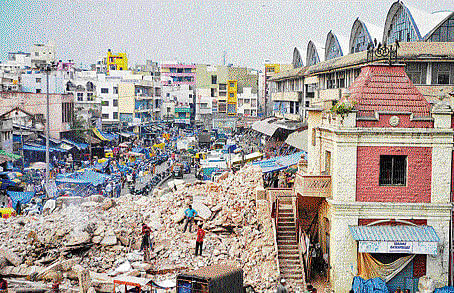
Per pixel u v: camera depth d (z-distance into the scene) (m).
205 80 153.38
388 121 24.66
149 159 80.75
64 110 74.12
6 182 42.47
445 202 24.58
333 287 24.50
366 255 24.03
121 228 27.06
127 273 22.70
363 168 24.62
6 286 20.25
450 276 24.53
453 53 47.59
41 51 161.12
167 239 27.28
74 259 23.61
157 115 141.75
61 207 31.73
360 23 65.75
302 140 48.72
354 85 27.11
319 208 27.75
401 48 48.66
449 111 24.50
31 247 24.48
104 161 66.88
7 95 69.06
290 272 25.34
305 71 76.50
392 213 24.47
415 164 24.59
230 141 96.94
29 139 63.56
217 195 32.47
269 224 28.23
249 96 151.62
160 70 181.62
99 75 120.56
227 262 25.69
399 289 23.92
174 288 21.62
